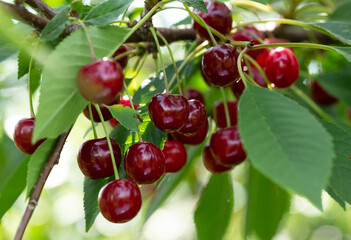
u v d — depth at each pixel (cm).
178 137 48
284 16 58
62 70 37
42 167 41
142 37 45
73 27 42
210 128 52
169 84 47
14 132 43
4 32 42
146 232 117
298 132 36
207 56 43
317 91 62
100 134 79
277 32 57
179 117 42
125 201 41
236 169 73
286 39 57
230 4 55
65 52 38
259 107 37
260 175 59
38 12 43
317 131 36
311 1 61
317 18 58
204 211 59
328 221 121
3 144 59
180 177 59
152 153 42
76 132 97
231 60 43
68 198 115
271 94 38
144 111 46
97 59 39
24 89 68
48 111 37
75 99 38
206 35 48
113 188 41
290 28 57
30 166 41
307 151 35
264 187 59
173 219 116
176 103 42
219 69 43
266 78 48
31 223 104
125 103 48
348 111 67
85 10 43
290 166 35
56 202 114
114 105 42
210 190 59
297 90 54
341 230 122
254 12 57
